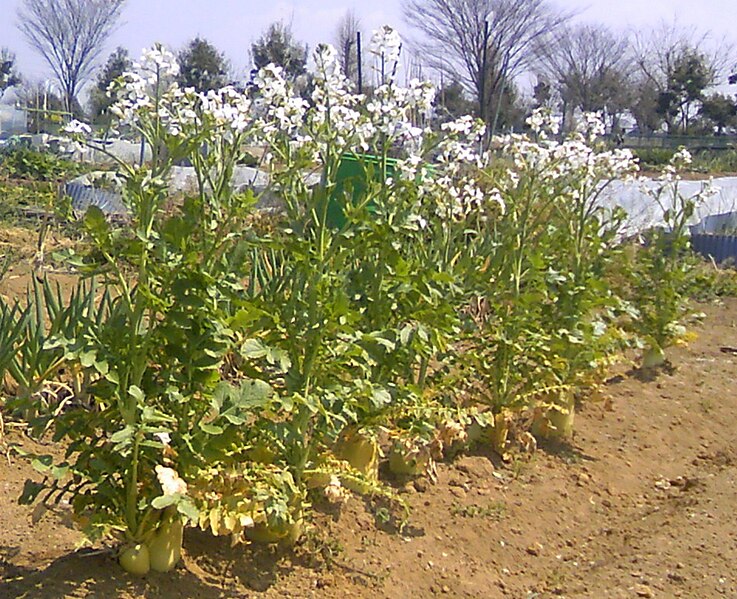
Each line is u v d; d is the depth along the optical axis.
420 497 5.15
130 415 3.58
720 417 7.40
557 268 7.06
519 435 5.97
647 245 10.02
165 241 3.62
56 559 3.83
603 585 4.39
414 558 4.54
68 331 5.34
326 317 4.10
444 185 5.34
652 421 7.09
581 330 6.36
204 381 3.65
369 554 4.48
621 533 5.16
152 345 3.69
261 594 3.94
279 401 3.79
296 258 4.11
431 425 4.75
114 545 3.83
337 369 4.32
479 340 5.84
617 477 5.98
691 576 4.47
